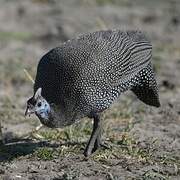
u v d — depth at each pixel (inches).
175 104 803.4
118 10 1350.9
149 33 1198.3
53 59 577.3
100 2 1422.2
